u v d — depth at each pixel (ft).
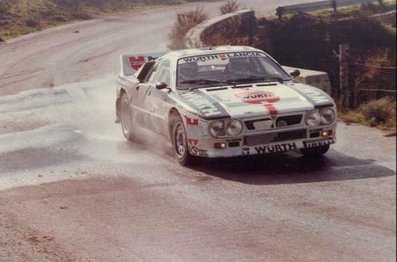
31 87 35.76
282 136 25.77
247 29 74.33
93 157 27.17
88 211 20.90
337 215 19.38
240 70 29.17
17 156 25.95
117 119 34.76
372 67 41.01
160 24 76.07
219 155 25.29
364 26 78.95
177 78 28.60
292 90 27.50
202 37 63.36
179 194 22.62
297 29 78.13
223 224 19.13
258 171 25.62
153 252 17.02
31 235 18.92
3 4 47.14
